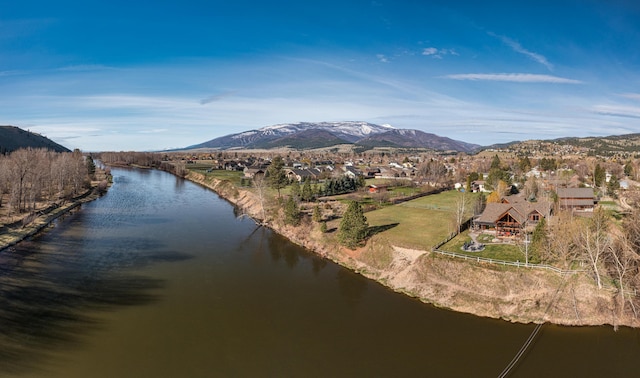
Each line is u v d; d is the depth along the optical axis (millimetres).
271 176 114500
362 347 41688
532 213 76688
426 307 51938
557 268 53031
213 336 43312
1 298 50219
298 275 63250
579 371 37750
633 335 44406
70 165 134250
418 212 95625
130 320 46375
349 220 70625
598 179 133375
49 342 40750
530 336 44219
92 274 60562
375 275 62625
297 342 42500
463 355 40344
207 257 71125
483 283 53281
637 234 53688
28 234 81312
